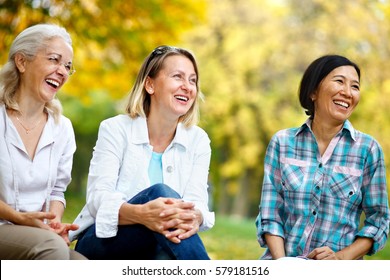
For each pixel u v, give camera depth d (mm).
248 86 36562
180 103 6742
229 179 41094
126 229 6164
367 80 30875
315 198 6711
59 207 6715
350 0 32594
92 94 36000
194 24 19719
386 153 29312
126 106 6957
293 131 7102
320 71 6875
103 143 6727
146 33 18297
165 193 6168
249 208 42438
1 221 6137
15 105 6434
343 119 6781
